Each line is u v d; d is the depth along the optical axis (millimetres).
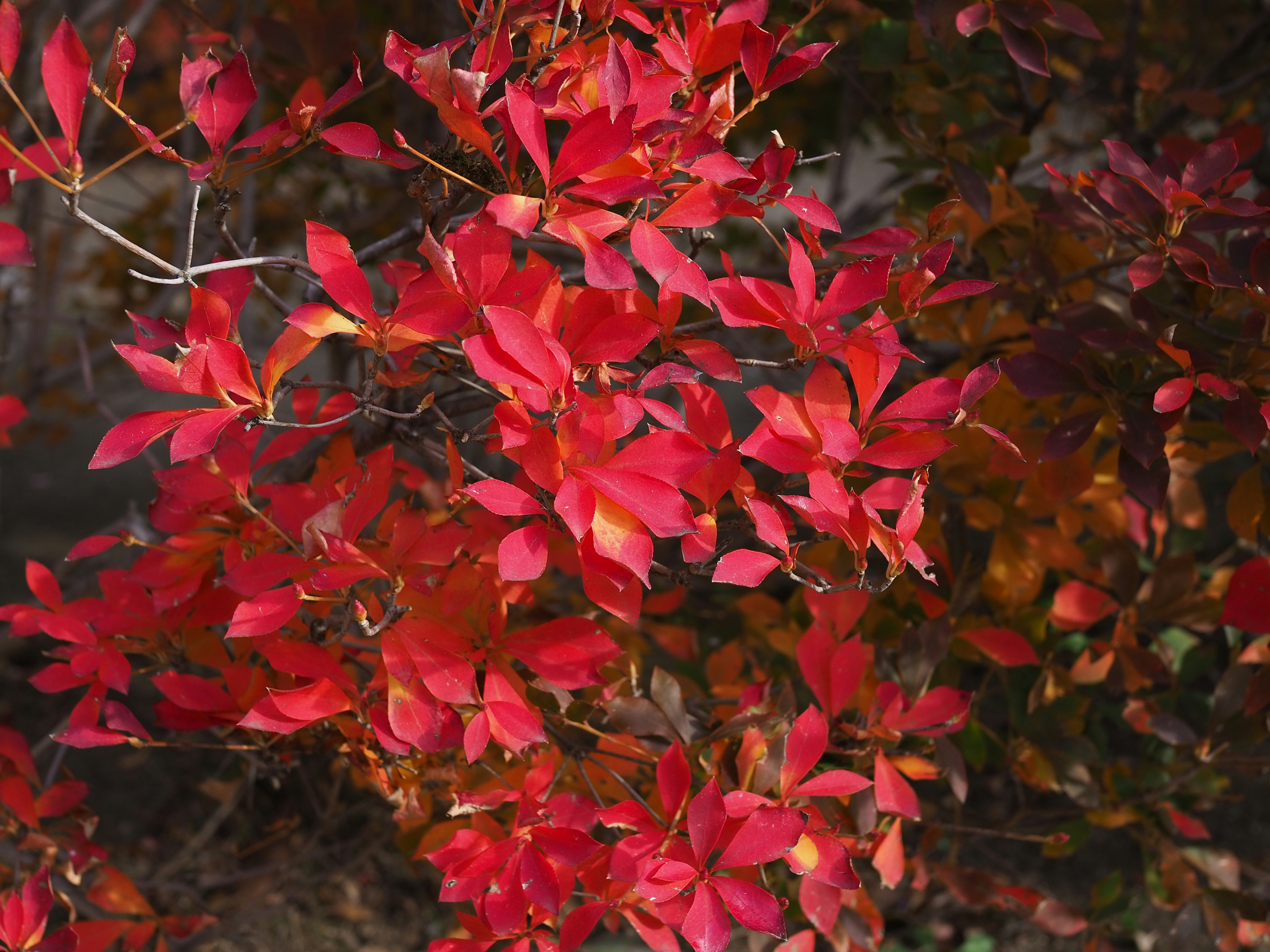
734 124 956
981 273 1174
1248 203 981
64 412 3141
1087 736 1356
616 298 948
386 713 970
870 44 1191
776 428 953
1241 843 2131
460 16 1245
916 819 1027
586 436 913
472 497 910
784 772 981
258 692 1021
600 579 946
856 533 928
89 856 1070
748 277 950
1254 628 1054
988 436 1156
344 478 1048
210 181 932
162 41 2336
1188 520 1263
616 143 897
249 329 1774
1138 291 1110
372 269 1920
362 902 1940
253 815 1970
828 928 1034
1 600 2635
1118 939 1845
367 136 931
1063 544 1167
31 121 900
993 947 1920
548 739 1035
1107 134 1770
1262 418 1005
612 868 952
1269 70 1592
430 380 1118
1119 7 2010
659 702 1024
